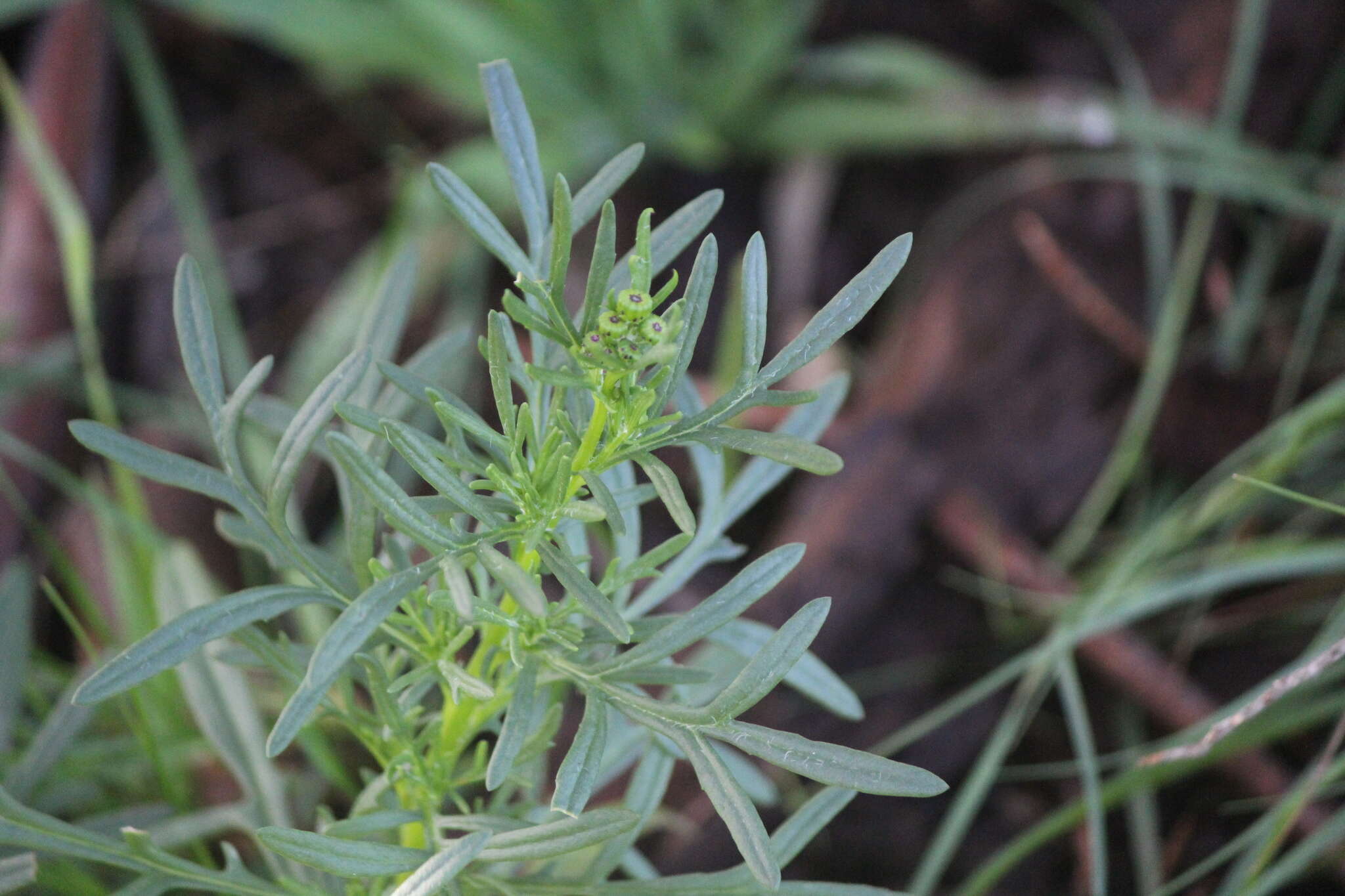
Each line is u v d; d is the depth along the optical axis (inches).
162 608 18.6
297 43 29.0
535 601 13.8
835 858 22.8
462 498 14.4
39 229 26.8
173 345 28.3
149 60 27.8
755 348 14.4
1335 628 19.6
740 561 26.1
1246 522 25.7
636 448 14.5
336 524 25.9
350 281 27.9
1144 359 27.0
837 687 15.9
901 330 28.1
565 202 13.9
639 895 15.5
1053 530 26.3
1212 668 25.0
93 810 18.7
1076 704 19.0
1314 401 22.3
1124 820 23.2
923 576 26.0
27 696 19.6
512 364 15.1
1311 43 28.5
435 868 14.4
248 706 17.7
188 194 26.8
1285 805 18.2
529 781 15.8
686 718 14.4
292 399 27.0
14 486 23.4
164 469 15.0
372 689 15.2
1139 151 27.8
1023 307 27.1
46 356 25.2
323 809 16.1
